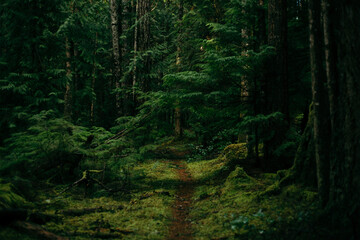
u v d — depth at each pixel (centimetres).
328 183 491
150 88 1567
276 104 894
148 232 504
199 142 1834
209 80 953
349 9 430
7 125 995
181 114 2264
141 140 1075
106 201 704
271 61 911
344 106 448
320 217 454
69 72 1471
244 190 721
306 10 1008
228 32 973
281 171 724
